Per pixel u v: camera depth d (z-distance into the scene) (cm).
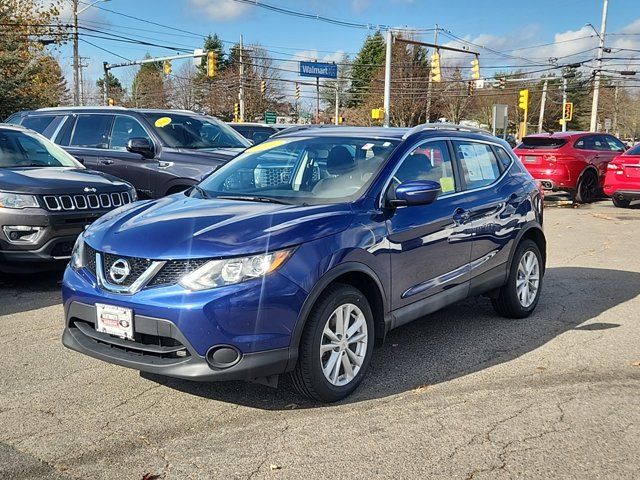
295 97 7519
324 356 402
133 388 430
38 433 366
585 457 343
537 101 7756
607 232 1150
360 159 475
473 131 586
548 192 1797
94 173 776
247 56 6650
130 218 424
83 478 319
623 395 425
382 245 430
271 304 363
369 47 7769
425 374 462
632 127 7900
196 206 434
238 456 341
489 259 554
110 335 385
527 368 475
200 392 425
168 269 365
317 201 440
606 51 3591
